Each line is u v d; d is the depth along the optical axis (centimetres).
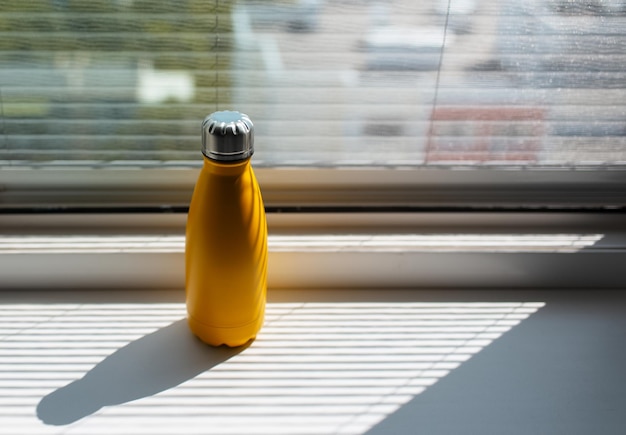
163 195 84
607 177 86
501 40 76
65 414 63
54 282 80
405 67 77
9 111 77
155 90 77
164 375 68
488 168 84
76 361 69
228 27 74
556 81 79
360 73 77
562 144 83
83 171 81
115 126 79
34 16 72
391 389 67
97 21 72
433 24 75
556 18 76
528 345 74
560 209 85
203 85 77
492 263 82
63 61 74
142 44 74
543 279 83
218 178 63
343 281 82
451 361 71
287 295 81
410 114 80
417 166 84
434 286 83
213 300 68
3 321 74
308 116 80
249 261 66
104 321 75
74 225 82
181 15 73
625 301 82
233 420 63
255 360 71
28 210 81
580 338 75
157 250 79
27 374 67
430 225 85
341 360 71
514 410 65
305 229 84
